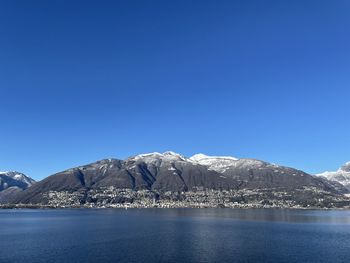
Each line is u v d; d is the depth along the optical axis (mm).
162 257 155000
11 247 183625
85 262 146375
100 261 148000
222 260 149500
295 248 176875
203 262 146125
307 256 157500
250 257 155125
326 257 155500
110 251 169125
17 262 147375
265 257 155250
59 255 160500
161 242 196500
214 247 179125
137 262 146000
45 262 146750
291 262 145875
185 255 159000
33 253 165750
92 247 181000
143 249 173875
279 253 164000
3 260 151375
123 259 151250
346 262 146000
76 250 172750
